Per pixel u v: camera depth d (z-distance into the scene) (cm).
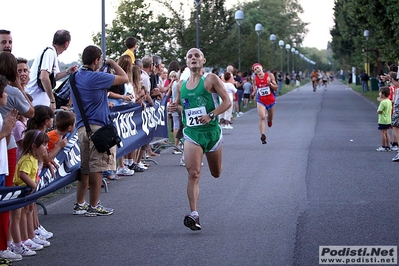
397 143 1402
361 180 1022
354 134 1812
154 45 2486
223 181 1036
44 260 616
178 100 770
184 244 657
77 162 837
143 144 1183
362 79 4959
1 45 787
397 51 3422
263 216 775
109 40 2367
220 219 765
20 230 647
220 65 3275
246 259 596
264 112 1445
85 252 639
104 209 816
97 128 796
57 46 891
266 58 4800
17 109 633
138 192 969
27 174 633
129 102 1118
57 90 983
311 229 705
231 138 1769
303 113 2797
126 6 2402
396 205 824
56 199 939
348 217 759
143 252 632
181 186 1018
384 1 3195
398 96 1298
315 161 1251
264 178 1058
